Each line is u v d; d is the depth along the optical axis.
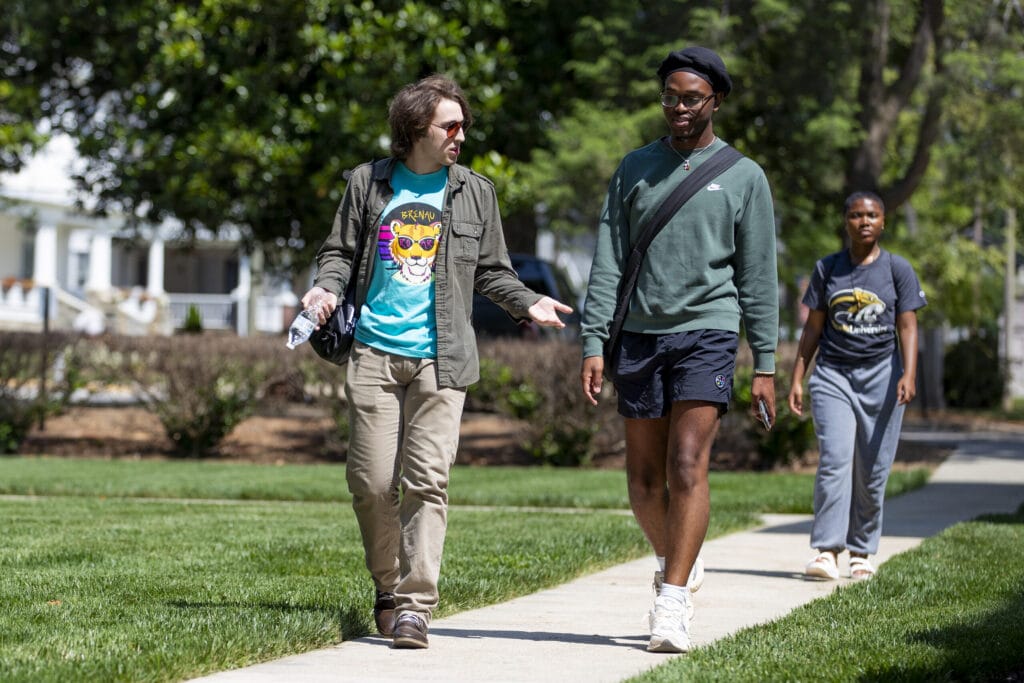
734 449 37.97
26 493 29.19
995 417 68.06
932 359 73.06
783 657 11.14
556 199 41.47
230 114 41.78
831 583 16.86
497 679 10.79
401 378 12.19
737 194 12.43
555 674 11.01
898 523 23.70
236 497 28.70
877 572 16.78
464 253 12.30
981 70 40.47
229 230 48.69
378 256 12.23
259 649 11.43
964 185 48.62
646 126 41.72
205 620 12.46
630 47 42.88
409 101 12.14
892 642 11.76
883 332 17.41
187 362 39.31
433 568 12.09
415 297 12.18
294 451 40.31
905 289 17.47
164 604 13.65
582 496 27.67
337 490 29.06
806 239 47.81
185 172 42.56
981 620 12.88
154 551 18.23
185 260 116.50
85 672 9.98
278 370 39.41
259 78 42.00
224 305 106.75
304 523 22.39
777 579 17.19
